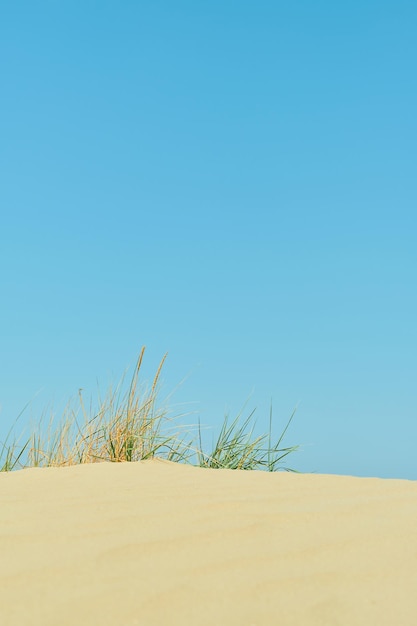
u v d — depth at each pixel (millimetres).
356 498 2939
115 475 3479
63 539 2260
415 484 3281
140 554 2137
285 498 2908
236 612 1762
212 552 2184
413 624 1735
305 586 1946
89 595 1823
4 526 2408
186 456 4605
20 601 1778
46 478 3430
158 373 4691
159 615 1726
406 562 2150
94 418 4617
